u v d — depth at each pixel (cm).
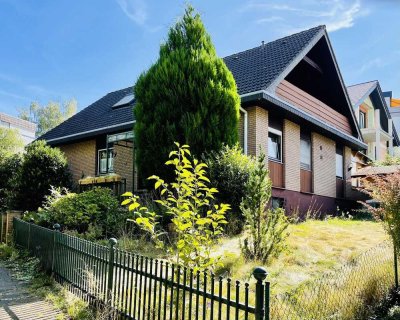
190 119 991
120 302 470
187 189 459
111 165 1667
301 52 1411
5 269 784
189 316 366
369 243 858
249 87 1266
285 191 1373
